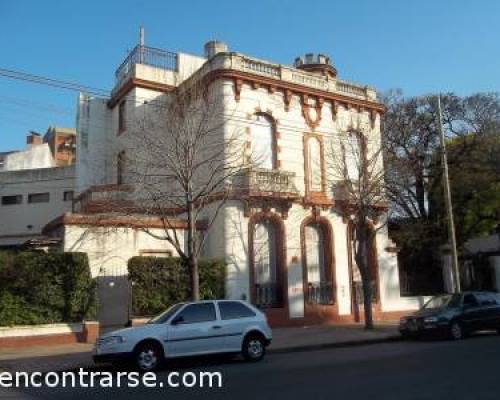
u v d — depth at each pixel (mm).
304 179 26234
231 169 22578
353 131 28062
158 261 21156
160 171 23703
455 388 9898
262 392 10062
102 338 13523
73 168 38781
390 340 20078
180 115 21938
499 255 32188
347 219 26984
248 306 15203
